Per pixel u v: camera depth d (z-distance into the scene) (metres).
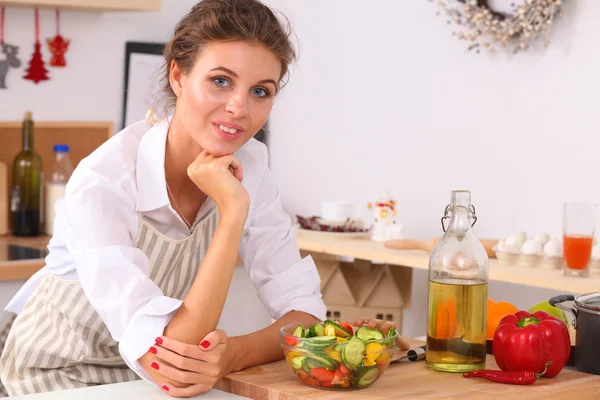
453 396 1.36
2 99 3.58
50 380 1.75
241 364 1.53
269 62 1.48
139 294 1.47
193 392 1.42
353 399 1.34
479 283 1.50
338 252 3.01
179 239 1.69
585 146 2.89
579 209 2.46
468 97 3.25
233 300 3.55
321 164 3.85
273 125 4.07
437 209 3.38
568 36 2.92
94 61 3.78
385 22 3.53
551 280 2.43
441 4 3.26
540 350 1.46
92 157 1.57
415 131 3.44
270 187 1.82
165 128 1.62
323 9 3.80
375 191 3.62
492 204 3.20
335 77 3.76
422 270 3.43
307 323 1.53
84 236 1.50
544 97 3.01
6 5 3.47
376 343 1.38
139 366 1.46
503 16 3.06
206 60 1.47
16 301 1.95
